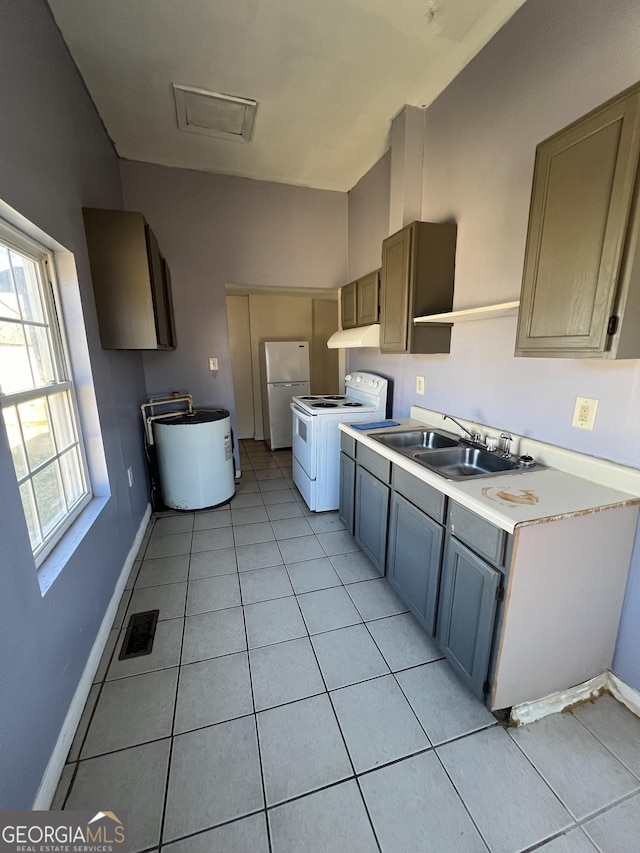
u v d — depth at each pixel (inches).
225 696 57.2
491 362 75.8
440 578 61.7
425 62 76.9
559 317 48.8
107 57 74.1
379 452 78.3
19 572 40.7
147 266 82.4
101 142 95.0
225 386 140.7
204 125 98.3
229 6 63.3
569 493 52.7
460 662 57.2
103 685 59.0
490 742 50.6
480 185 76.2
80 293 70.0
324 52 73.9
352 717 53.9
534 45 61.6
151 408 127.9
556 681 54.6
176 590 82.2
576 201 45.2
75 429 70.2
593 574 51.5
